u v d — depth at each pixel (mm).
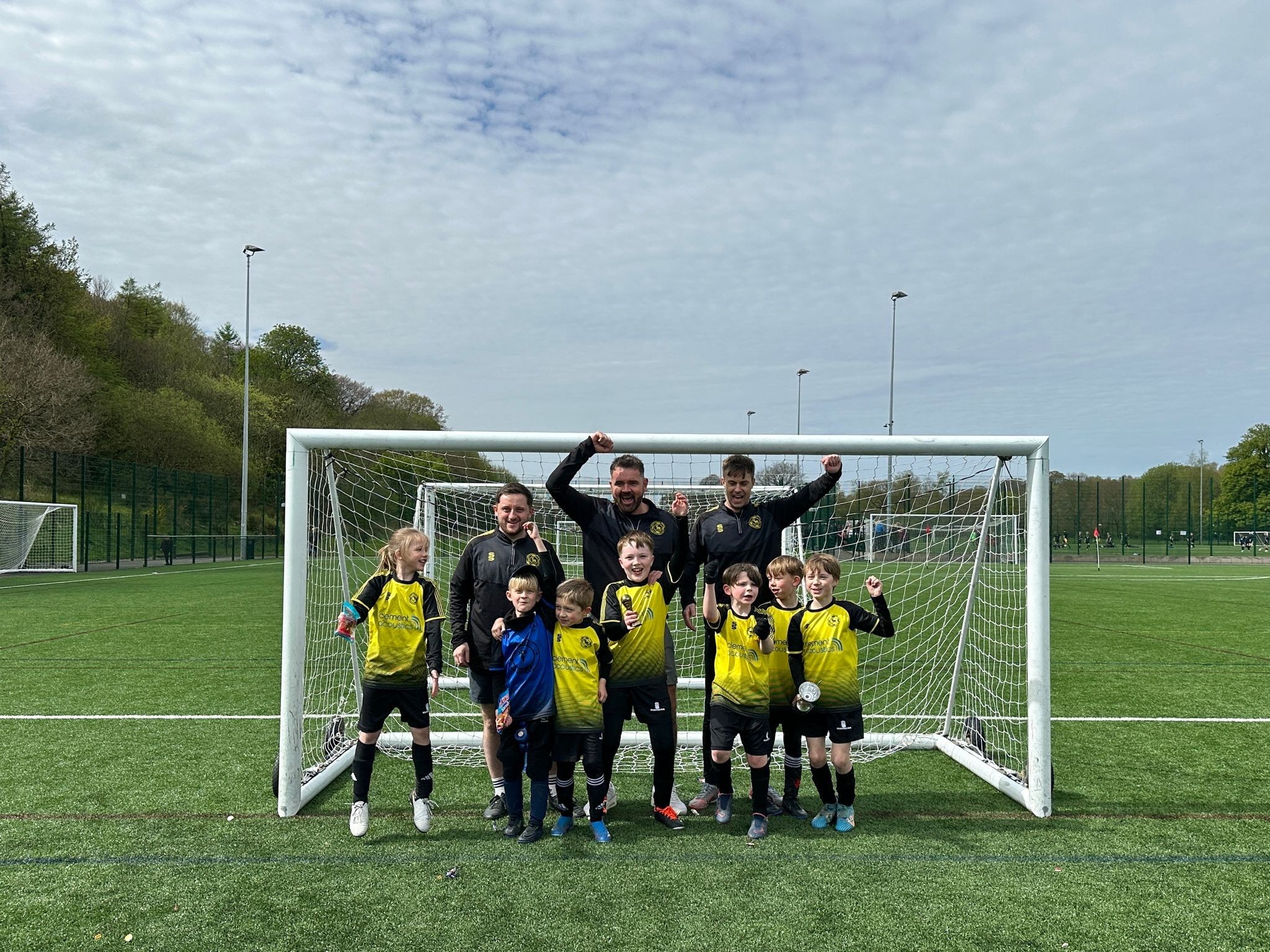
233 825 3379
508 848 3123
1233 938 2414
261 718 5289
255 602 12641
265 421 38219
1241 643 9023
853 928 2463
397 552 3307
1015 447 3609
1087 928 2471
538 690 3148
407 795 3822
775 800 3697
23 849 3104
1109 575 22359
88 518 21234
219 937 2398
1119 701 5977
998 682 5738
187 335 46000
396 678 3258
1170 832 3324
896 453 3695
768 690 3260
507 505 3398
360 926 2467
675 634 9375
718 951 2314
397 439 3678
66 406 24156
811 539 7820
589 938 2393
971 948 2348
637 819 3475
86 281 33875
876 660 7926
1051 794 3625
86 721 5191
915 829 3348
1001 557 4852
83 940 2383
